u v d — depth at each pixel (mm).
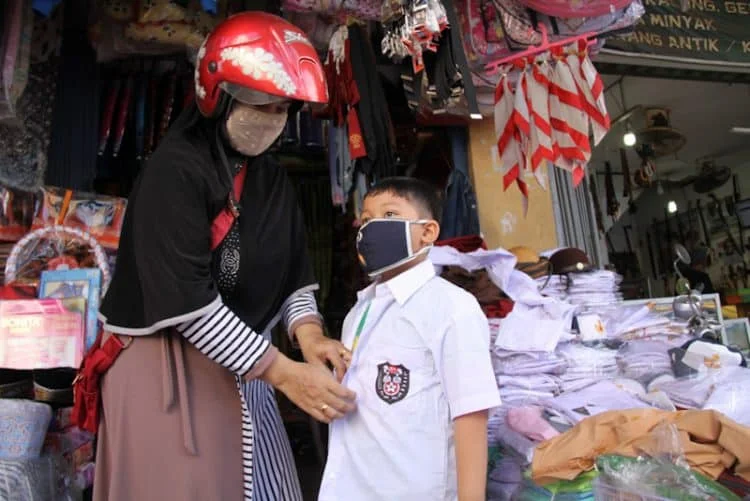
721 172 7316
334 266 4375
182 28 2523
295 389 1166
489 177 3543
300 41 1192
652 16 4098
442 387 1184
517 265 2471
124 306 1225
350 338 1351
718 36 4215
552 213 3611
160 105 2924
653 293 8508
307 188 4453
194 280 1125
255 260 1324
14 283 2082
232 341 1140
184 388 1206
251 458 1259
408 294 1264
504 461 1736
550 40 2715
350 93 2613
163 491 1170
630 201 7520
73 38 2674
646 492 1207
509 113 2609
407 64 2809
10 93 2129
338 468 1228
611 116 5715
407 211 1303
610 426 1443
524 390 1939
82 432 2021
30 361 1823
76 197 2301
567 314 2131
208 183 1208
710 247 7809
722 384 1735
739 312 6242
